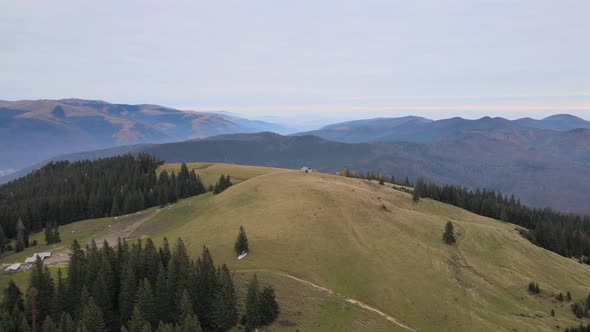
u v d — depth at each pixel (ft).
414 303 270.46
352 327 223.51
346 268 297.94
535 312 298.56
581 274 401.29
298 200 403.95
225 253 299.38
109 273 226.99
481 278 328.70
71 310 211.61
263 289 240.32
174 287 220.64
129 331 192.24
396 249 335.67
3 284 248.11
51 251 389.39
